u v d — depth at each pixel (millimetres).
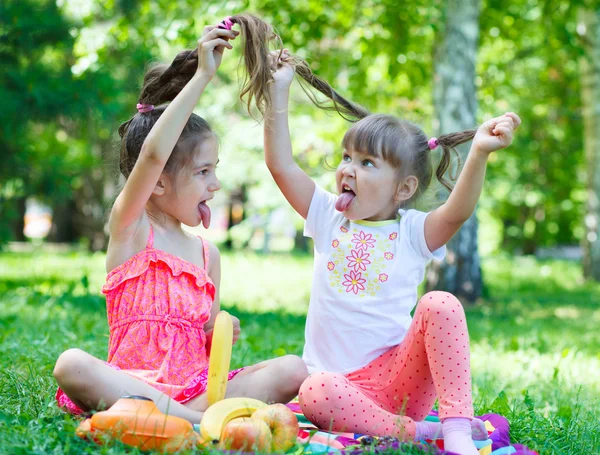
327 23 9578
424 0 9703
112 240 3000
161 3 9219
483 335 7207
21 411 2949
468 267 9852
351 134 3186
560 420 3480
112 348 2965
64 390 2674
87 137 16656
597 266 14781
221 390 2758
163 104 3240
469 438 2676
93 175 20531
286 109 3328
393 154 3135
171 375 2869
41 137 14727
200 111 11711
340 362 3043
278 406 2576
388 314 3047
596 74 13883
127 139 3176
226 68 13117
